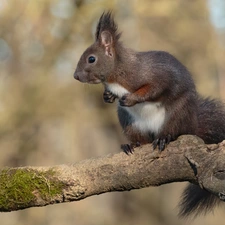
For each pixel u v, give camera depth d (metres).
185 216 8.19
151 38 16.88
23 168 6.88
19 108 16.59
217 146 6.50
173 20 17.06
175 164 6.65
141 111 7.95
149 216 19.17
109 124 18.11
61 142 17.28
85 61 8.34
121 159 6.88
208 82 16.84
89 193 6.89
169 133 7.83
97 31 8.45
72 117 17.08
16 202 6.79
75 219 16.83
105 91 8.27
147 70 7.87
